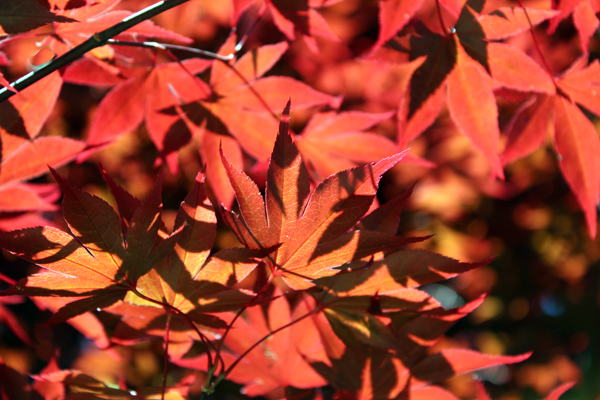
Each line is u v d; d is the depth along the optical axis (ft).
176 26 5.04
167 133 2.64
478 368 2.43
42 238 2.27
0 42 2.45
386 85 5.42
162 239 2.35
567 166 2.58
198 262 2.33
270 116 2.64
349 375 2.45
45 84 2.50
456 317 2.43
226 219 2.29
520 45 4.17
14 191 2.62
